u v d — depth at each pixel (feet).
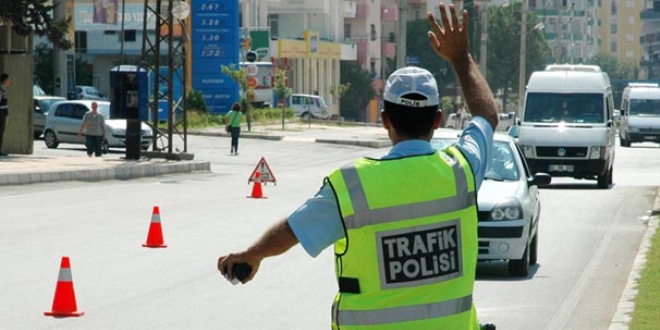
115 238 75.31
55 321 47.88
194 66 282.15
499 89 473.67
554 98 143.64
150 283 58.23
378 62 459.32
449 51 21.81
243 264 20.11
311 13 400.67
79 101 182.60
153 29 322.96
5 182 111.75
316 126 285.43
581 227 91.25
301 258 69.21
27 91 150.82
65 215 88.63
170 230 80.84
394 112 20.49
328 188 19.93
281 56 361.71
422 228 19.95
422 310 19.89
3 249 68.95
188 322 48.42
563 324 50.16
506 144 71.41
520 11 458.91
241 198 110.32
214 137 225.97
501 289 60.44
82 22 327.06
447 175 20.21
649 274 61.87
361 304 19.90
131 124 148.15
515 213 63.87
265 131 247.70
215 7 280.92
